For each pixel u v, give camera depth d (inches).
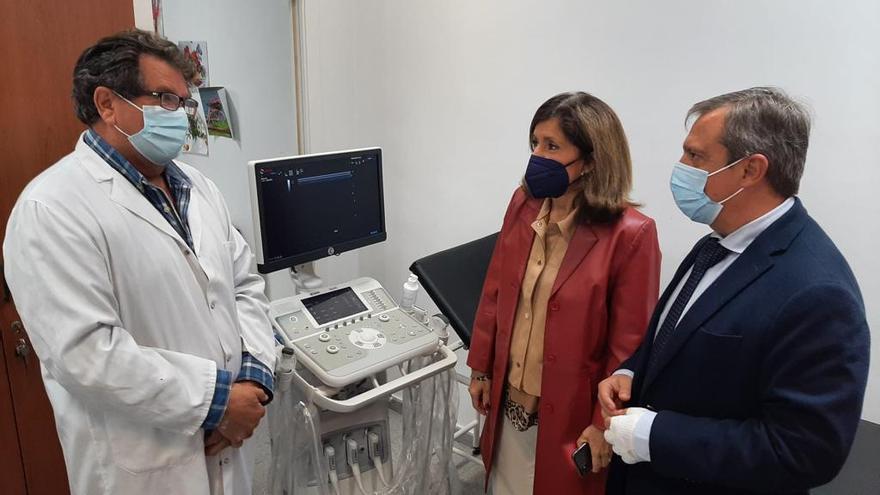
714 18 71.3
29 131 63.9
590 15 79.7
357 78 106.3
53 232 44.7
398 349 67.1
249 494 61.4
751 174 38.9
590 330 55.6
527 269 60.4
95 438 49.0
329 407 61.7
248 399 51.6
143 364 45.9
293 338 65.4
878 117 64.2
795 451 35.6
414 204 104.7
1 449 66.6
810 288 35.9
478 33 90.0
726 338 39.4
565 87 83.9
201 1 120.7
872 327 68.2
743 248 40.9
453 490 82.0
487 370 66.8
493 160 93.2
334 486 71.2
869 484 57.2
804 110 38.7
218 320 53.9
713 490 42.7
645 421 42.9
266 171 65.6
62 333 43.9
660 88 76.5
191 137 133.5
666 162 78.0
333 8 99.5
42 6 63.0
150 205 50.2
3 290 64.2
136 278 48.2
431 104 98.0
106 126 49.2
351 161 74.2
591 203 54.3
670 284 48.5
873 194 65.9
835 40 65.0
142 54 47.3
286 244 68.7
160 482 50.2
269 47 108.7
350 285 75.1
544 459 58.4
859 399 34.6
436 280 73.2
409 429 75.7
